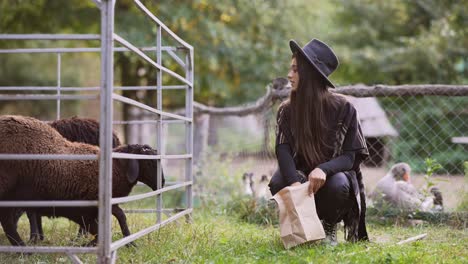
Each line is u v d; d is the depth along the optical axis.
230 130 12.47
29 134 4.43
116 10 12.93
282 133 4.71
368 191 7.63
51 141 4.51
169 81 14.49
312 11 16.11
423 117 12.87
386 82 16.83
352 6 17.86
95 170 4.55
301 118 4.59
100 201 3.64
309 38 15.97
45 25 13.98
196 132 9.40
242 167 8.89
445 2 16.16
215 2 13.16
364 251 4.27
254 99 15.11
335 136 4.63
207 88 15.29
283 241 4.33
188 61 6.15
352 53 16.69
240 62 14.11
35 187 4.44
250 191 7.82
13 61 20.39
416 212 6.33
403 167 6.76
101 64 3.61
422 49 15.59
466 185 6.93
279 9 15.11
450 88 6.70
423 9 17.16
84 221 4.75
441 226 6.11
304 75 4.60
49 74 20.86
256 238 5.16
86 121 5.51
